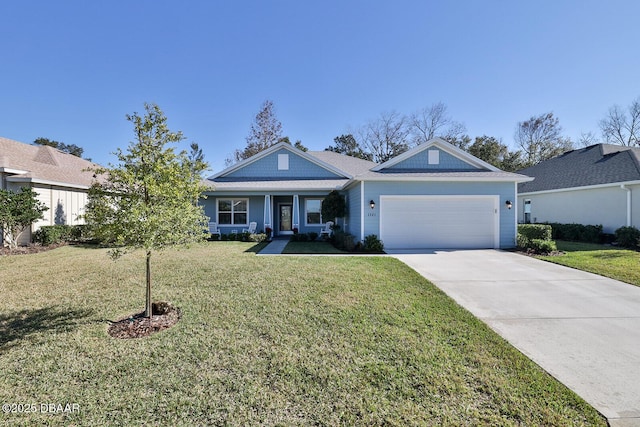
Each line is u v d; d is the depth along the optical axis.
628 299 5.55
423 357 3.38
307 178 17.80
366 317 4.57
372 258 9.65
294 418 2.46
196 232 4.67
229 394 2.77
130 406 2.62
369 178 11.59
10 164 13.28
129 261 9.13
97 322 4.50
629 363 3.30
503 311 4.94
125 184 4.27
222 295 5.67
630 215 13.22
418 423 2.38
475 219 11.98
